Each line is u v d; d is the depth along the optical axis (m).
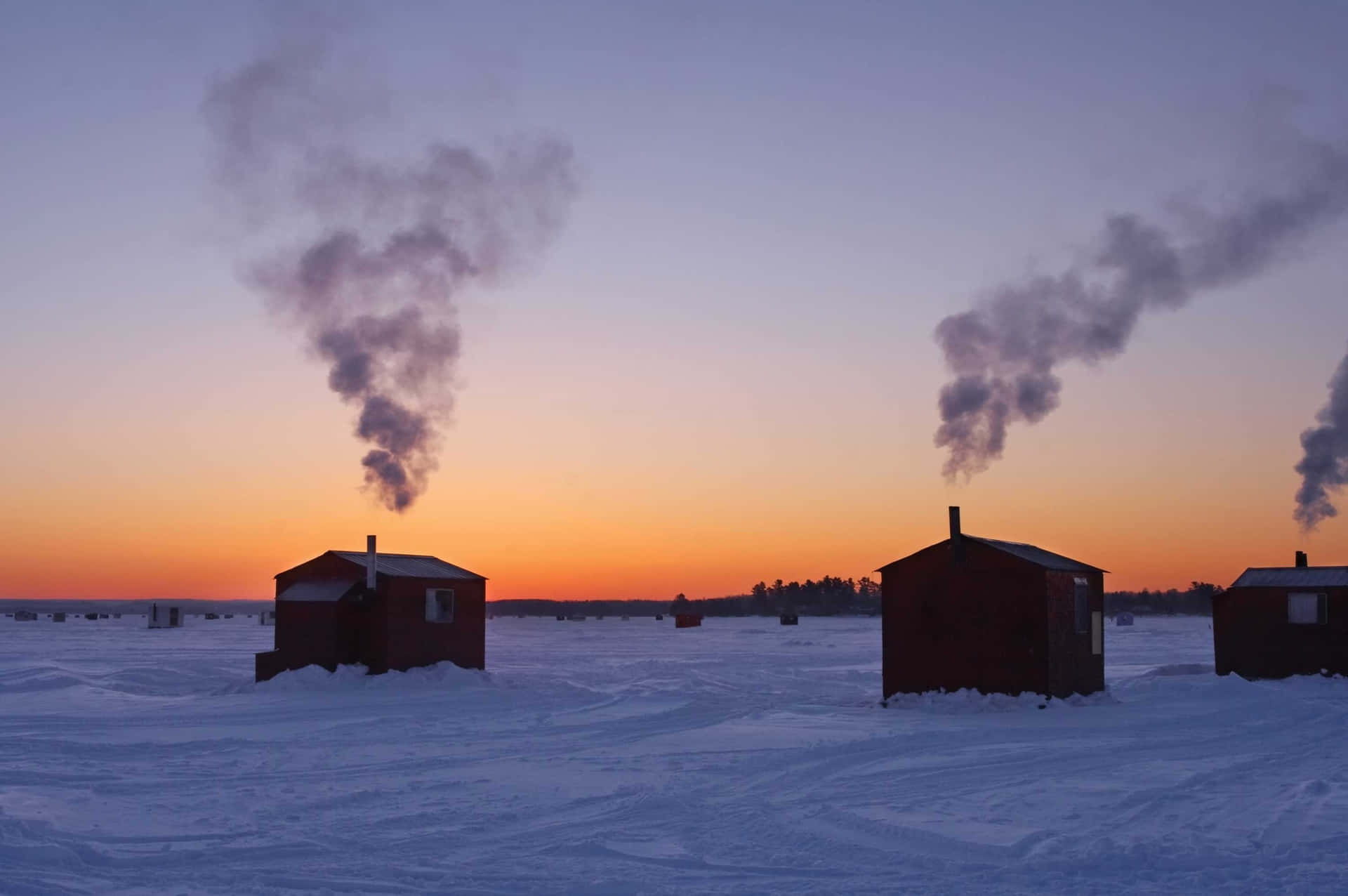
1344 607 40.84
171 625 118.50
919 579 33.47
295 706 31.78
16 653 60.41
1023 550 34.34
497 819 15.12
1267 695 33.81
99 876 12.05
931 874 12.25
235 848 13.34
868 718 29.14
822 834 14.26
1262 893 11.20
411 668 39.56
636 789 17.50
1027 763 20.41
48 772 18.70
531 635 115.50
